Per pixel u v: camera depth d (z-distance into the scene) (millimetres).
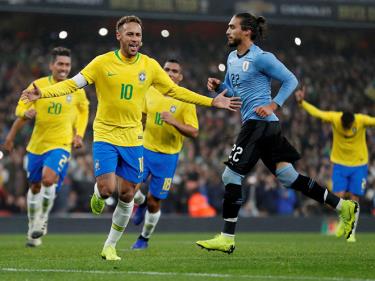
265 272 26625
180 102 41656
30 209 43562
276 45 117500
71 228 70875
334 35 118125
